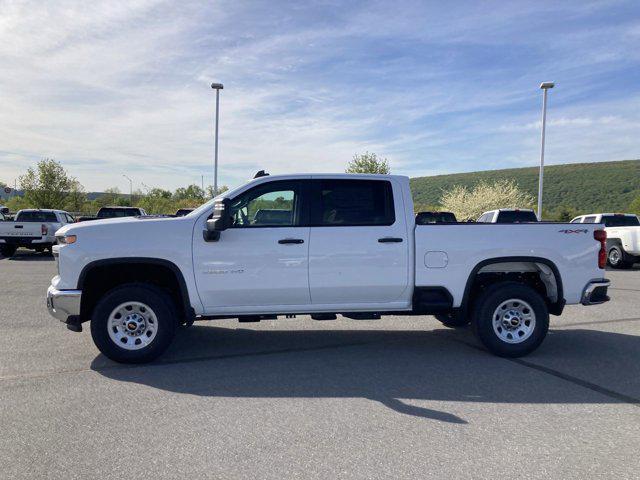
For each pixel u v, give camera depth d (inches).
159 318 226.1
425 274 239.3
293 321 325.7
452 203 1438.2
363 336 285.7
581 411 176.1
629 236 668.1
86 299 230.8
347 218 237.9
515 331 245.0
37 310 349.7
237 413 172.4
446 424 163.9
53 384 201.3
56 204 1641.2
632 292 458.6
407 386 201.0
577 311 364.8
